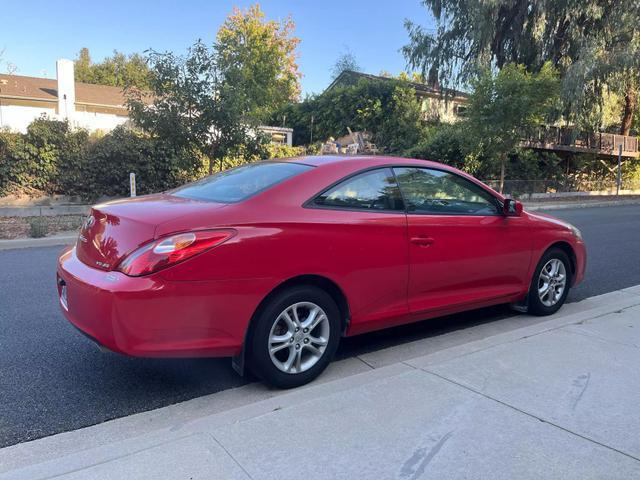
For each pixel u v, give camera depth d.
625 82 27.00
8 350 4.49
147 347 3.19
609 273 7.93
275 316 3.55
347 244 3.83
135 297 3.12
